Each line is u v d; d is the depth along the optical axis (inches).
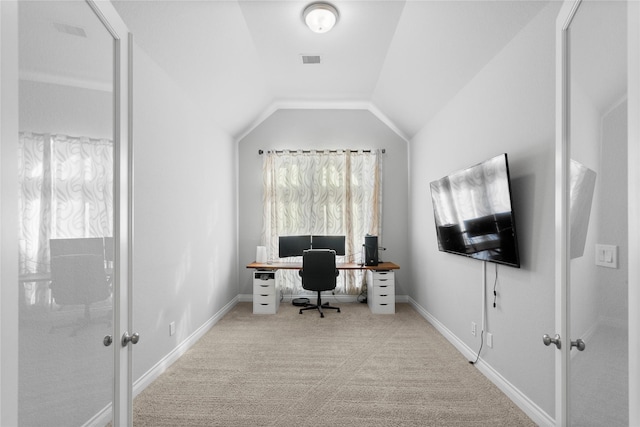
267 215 205.3
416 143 190.2
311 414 85.0
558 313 48.6
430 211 164.6
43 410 34.6
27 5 32.2
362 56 142.6
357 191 206.4
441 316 148.9
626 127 33.9
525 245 86.4
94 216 42.9
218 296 170.7
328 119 209.0
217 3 102.0
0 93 26.2
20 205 31.8
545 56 78.0
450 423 81.2
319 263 174.1
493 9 87.4
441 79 129.3
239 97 164.6
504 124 95.9
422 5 101.6
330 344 134.4
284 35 126.0
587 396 41.8
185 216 130.3
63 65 37.4
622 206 34.5
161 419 82.7
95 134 43.0
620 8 34.5
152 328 104.3
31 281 33.2
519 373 88.7
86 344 41.3
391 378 104.6
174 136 120.7
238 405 89.0
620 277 34.9
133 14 88.0
